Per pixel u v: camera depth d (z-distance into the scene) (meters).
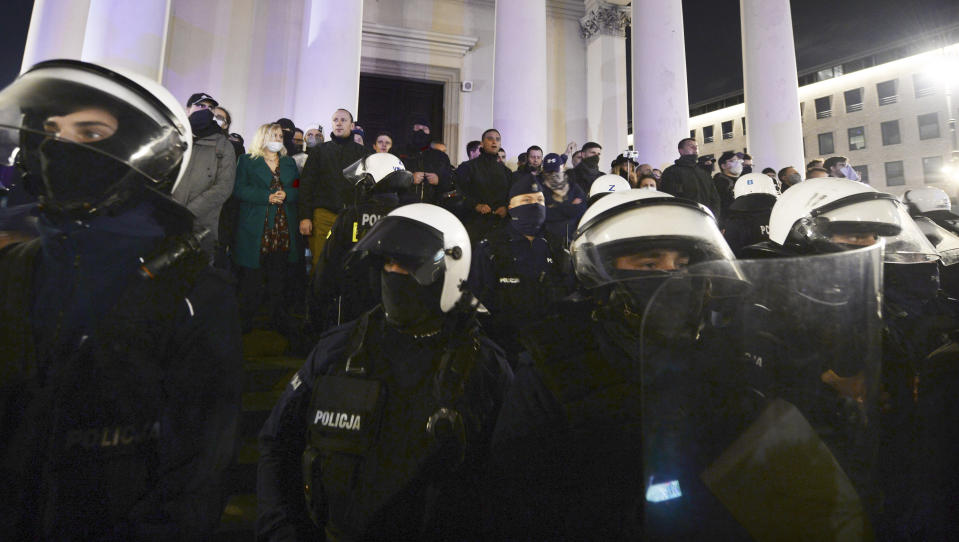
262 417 3.00
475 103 12.77
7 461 0.88
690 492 0.70
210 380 1.03
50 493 0.89
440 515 1.23
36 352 0.91
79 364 0.92
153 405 0.96
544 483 1.02
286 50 10.73
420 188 4.71
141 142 0.97
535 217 2.84
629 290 1.06
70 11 7.10
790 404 0.72
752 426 0.72
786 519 0.67
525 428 1.07
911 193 3.68
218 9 10.34
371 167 3.09
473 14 12.97
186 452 0.98
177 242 1.05
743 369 0.74
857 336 0.74
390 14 12.30
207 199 3.42
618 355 1.05
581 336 1.11
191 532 0.95
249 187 4.03
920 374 1.36
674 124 8.32
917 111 36.78
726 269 0.77
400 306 1.42
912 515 1.16
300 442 1.43
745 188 4.76
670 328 0.77
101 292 0.95
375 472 1.23
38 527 0.88
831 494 0.67
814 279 0.75
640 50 8.62
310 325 3.55
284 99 10.62
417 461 1.23
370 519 1.20
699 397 0.74
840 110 41.41
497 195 5.12
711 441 0.72
